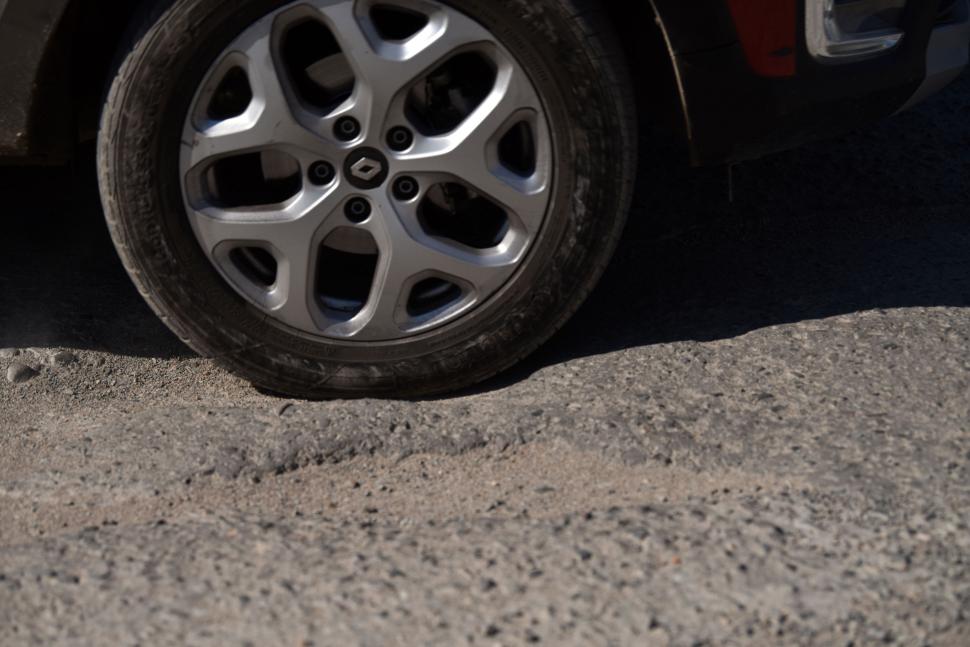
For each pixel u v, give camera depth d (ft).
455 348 9.55
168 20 8.79
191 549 7.52
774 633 6.52
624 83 9.31
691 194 12.93
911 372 9.36
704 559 7.12
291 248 9.22
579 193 9.38
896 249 11.70
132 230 9.16
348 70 9.16
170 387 10.30
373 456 8.73
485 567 7.14
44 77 9.14
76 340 10.91
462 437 8.80
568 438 8.73
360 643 6.53
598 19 9.16
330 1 8.84
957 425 8.57
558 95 9.19
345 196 9.18
